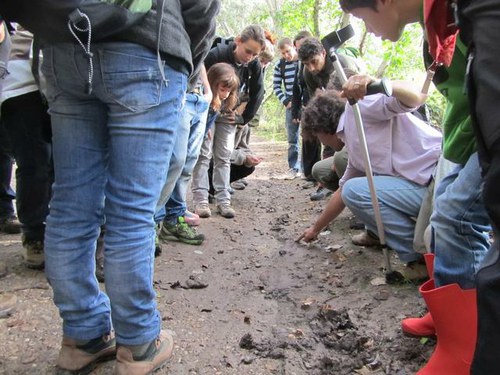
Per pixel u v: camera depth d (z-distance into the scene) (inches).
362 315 104.0
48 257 73.5
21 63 106.4
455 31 53.4
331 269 130.2
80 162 72.3
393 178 117.9
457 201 77.8
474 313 73.2
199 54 80.3
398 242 114.7
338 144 135.8
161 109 69.9
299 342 93.5
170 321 101.0
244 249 150.6
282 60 284.4
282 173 304.5
